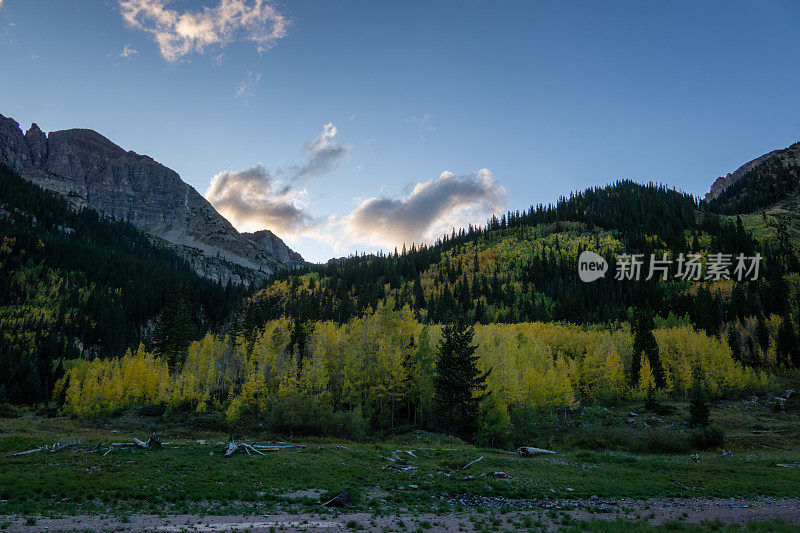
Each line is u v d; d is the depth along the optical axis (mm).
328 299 198125
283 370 77750
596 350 102938
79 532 17500
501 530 21016
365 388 71938
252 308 130875
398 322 97062
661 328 123688
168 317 109750
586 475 36562
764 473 37594
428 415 71938
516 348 94875
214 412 77750
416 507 25969
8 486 24203
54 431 51656
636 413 81875
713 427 57344
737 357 109938
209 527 19500
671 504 28219
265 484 29047
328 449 43719
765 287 150250
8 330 164625
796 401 85250
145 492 25109
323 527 20422
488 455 44531
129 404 88250
